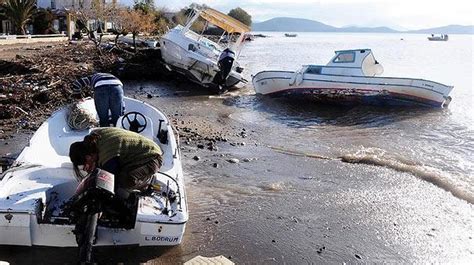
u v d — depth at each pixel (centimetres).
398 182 786
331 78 1759
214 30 3106
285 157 946
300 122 1363
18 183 509
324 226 600
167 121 807
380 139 1127
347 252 530
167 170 603
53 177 538
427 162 912
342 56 1769
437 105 1644
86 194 430
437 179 787
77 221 437
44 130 703
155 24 6306
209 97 1845
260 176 810
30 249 478
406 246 548
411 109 1623
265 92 1906
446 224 611
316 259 512
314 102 1769
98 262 472
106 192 433
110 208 457
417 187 761
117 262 477
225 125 1270
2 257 467
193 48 2159
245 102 1744
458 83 2320
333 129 1258
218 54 2183
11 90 1412
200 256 474
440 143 1088
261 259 507
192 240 542
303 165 888
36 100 1375
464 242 559
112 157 471
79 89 1342
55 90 1491
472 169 862
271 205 669
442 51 6328
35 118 1196
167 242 478
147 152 489
